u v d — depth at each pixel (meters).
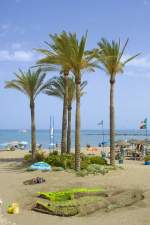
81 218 15.29
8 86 34.56
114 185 20.86
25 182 22.78
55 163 27.84
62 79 38.06
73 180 22.45
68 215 15.69
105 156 43.53
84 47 26.23
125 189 19.84
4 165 32.16
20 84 34.44
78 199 17.73
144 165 34.44
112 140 28.39
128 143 53.19
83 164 26.42
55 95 38.59
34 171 26.38
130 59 28.73
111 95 28.72
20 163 32.41
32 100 34.44
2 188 21.61
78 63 26.31
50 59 27.98
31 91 34.41
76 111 26.38
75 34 26.41
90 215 15.73
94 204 16.58
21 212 16.34
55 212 15.94
